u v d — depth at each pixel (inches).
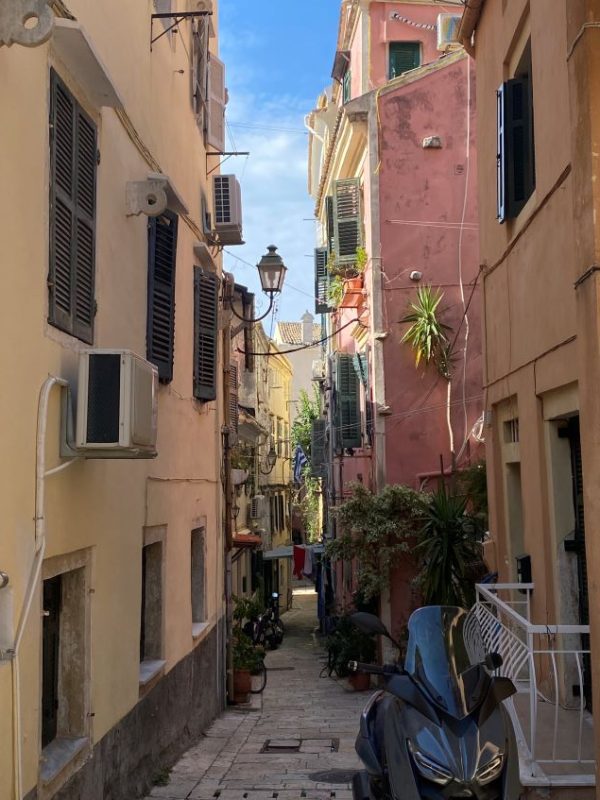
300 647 923.4
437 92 642.2
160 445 339.9
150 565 344.8
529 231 309.0
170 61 369.4
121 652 266.8
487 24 377.4
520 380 325.1
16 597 176.2
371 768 185.9
